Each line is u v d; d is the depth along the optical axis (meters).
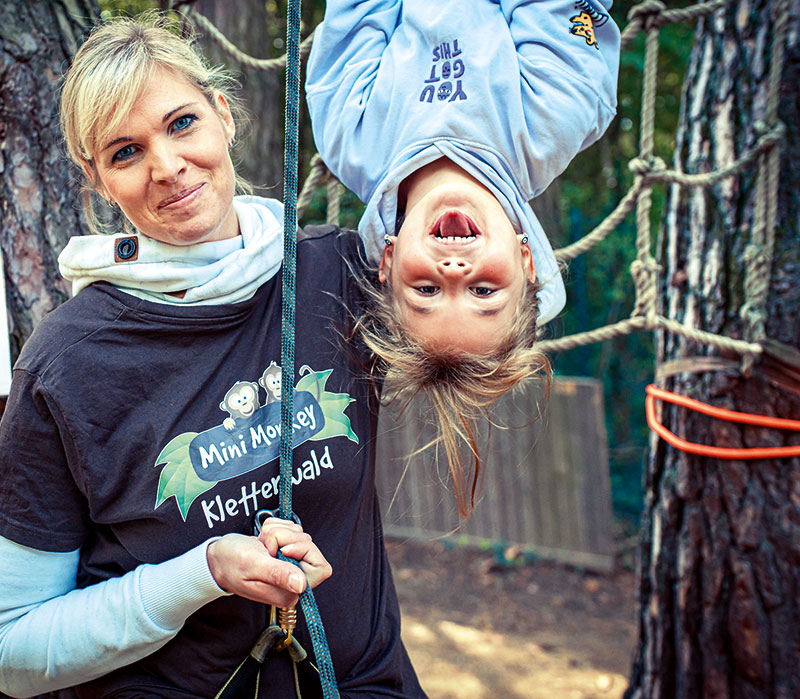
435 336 1.26
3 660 1.23
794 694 2.26
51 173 1.80
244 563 1.13
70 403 1.19
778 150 2.24
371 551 1.42
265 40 5.21
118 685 1.30
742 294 2.35
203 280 1.24
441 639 4.33
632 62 5.84
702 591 2.39
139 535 1.24
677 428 2.46
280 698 1.30
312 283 1.38
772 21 2.34
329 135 1.47
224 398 1.26
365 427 1.39
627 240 6.41
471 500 1.34
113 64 1.17
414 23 1.40
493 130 1.34
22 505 1.23
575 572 5.23
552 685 3.80
